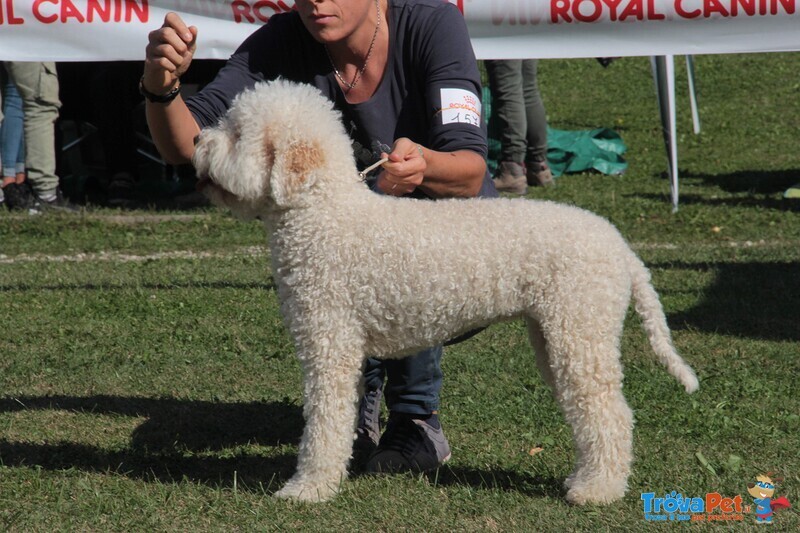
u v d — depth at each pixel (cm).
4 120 844
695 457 345
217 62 958
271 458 356
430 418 354
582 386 295
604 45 629
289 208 296
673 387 432
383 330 298
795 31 614
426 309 293
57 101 845
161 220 850
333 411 300
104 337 512
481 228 293
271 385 443
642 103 1695
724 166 1186
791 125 1475
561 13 625
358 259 291
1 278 646
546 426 386
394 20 335
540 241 291
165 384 442
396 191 316
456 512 302
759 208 920
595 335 292
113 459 352
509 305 296
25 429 380
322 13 319
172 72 305
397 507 304
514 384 437
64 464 344
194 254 745
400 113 338
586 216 302
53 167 859
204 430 386
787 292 611
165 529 289
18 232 791
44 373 452
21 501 308
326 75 342
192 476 337
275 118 289
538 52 633
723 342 507
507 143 977
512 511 301
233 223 845
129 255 739
